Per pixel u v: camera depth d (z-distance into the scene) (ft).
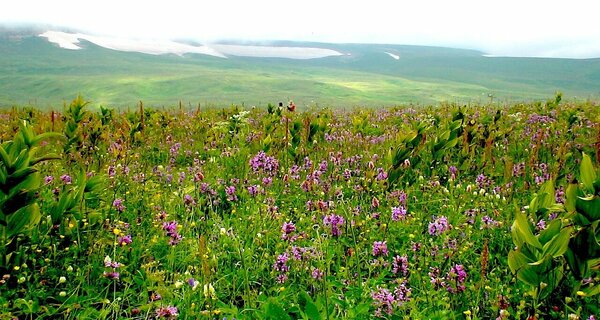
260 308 4.12
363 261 5.03
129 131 10.84
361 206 6.04
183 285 4.34
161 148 10.48
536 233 4.84
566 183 6.79
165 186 7.33
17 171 4.51
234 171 7.93
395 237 5.48
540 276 4.10
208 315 3.95
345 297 4.21
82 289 4.53
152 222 5.72
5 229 4.53
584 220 4.09
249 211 6.10
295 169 7.57
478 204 6.23
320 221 5.50
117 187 6.63
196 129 13.01
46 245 4.90
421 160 8.14
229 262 4.97
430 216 6.11
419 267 4.75
